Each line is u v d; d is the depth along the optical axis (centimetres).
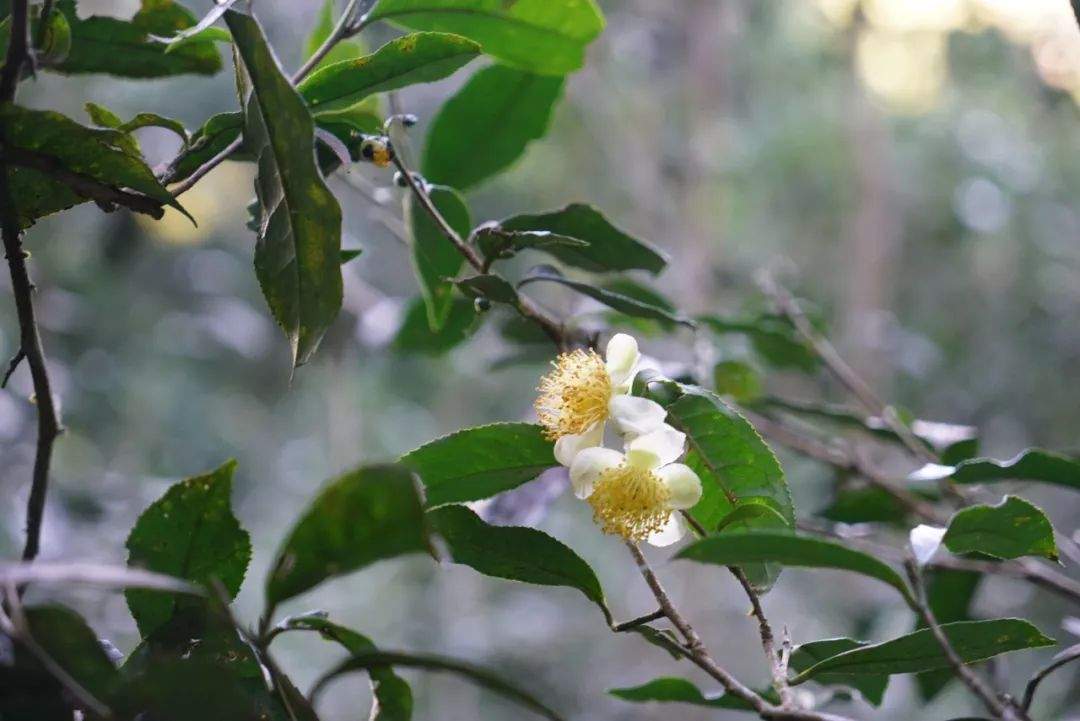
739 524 84
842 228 347
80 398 250
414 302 106
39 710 76
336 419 301
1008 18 337
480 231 90
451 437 86
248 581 302
